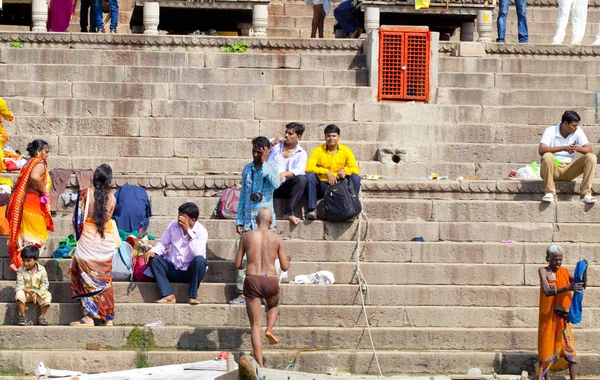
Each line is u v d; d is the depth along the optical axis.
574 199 16.55
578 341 14.34
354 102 19.28
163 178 16.55
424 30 19.52
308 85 19.58
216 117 18.83
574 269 14.48
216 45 20.30
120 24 24.11
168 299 14.56
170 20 22.42
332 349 14.12
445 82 19.86
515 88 19.95
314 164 15.80
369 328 14.23
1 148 16.66
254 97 19.20
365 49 19.97
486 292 14.95
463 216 16.12
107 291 14.23
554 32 23.83
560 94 19.61
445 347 14.23
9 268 15.12
